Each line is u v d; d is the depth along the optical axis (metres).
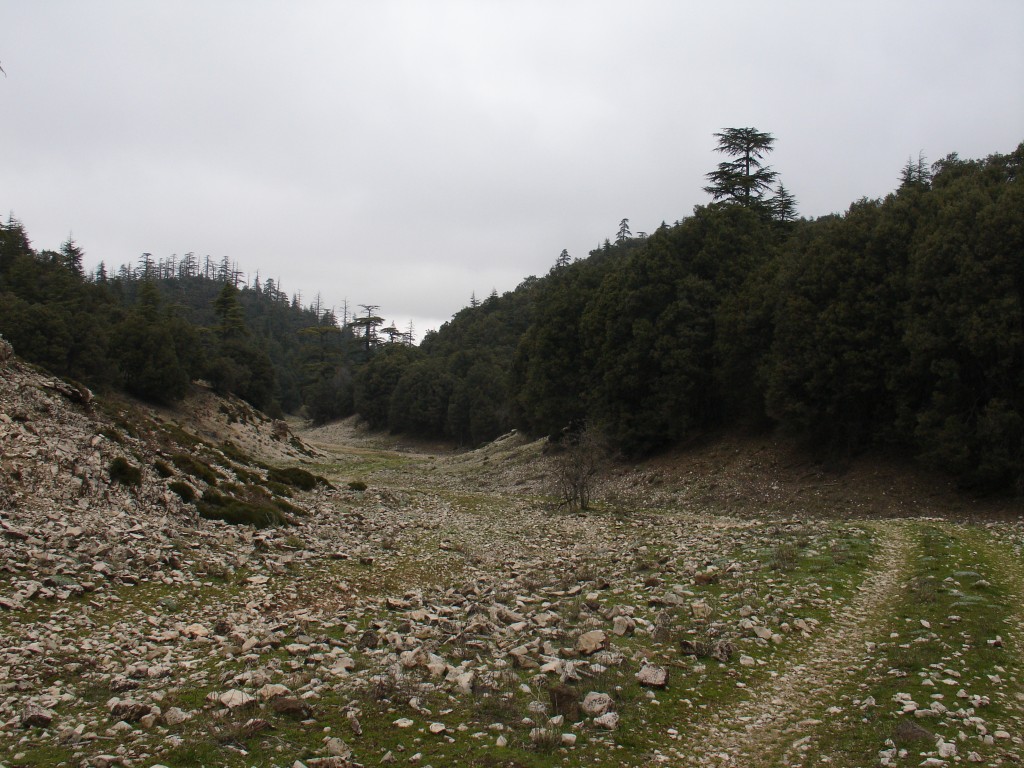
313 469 77.25
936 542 23.20
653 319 55.69
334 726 8.84
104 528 18.98
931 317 34.94
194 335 89.69
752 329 47.97
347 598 17.05
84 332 69.81
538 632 13.73
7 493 19.30
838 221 42.88
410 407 126.12
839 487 39.06
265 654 11.91
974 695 10.12
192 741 8.05
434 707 9.56
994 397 33.66
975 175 41.69
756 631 13.69
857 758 8.38
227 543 21.06
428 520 35.25
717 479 45.84
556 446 66.69
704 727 9.49
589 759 8.29
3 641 11.12
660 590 17.52
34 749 7.78
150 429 34.50
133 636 12.38
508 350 145.50
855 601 16.34
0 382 26.30
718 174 69.44
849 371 39.38
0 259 95.25
